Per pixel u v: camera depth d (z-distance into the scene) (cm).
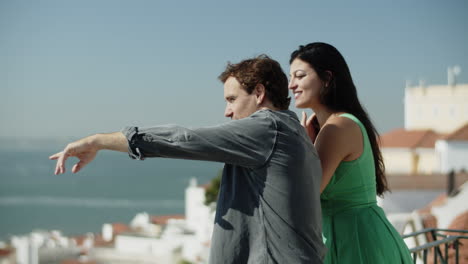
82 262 6316
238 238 224
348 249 266
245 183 228
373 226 268
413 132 4828
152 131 218
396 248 274
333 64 278
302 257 221
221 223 229
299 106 285
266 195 222
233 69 240
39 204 19375
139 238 6712
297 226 221
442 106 5472
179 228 6769
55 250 6894
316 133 304
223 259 225
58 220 15662
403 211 2269
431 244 348
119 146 218
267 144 222
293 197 222
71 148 215
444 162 4125
